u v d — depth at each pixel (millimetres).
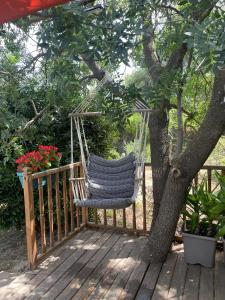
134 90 2484
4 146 3270
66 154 3984
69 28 1661
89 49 1755
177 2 2109
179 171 2801
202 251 2924
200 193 3078
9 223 3943
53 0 1332
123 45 1761
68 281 2725
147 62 3078
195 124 3732
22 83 2947
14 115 3129
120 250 3348
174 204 2920
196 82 3445
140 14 1822
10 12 1369
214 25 1356
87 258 3164
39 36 1715
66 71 2014
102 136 4277
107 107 2568
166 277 2773
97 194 3463
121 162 3717
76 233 3820
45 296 2500
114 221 3895
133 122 3740
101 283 2684
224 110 2523
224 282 2678
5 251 3646
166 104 3068
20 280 2756
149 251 3064
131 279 2740
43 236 3135
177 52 2799
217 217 2934
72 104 3709
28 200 2881
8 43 2514
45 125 3936
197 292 2531
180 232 3551
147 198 5020
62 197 3961
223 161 4918
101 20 1741
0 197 3848
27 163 3182
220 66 1349
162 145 3203
